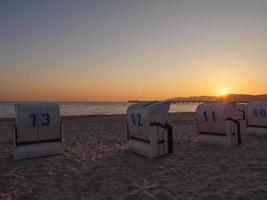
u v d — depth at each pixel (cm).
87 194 500
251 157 761
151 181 568
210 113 952
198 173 617
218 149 889
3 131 1416
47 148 794
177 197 475
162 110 802
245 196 470
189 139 1117
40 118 772
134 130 848
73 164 711
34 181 574
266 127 1159
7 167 680
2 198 483
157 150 777
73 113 4856
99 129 1502
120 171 646
